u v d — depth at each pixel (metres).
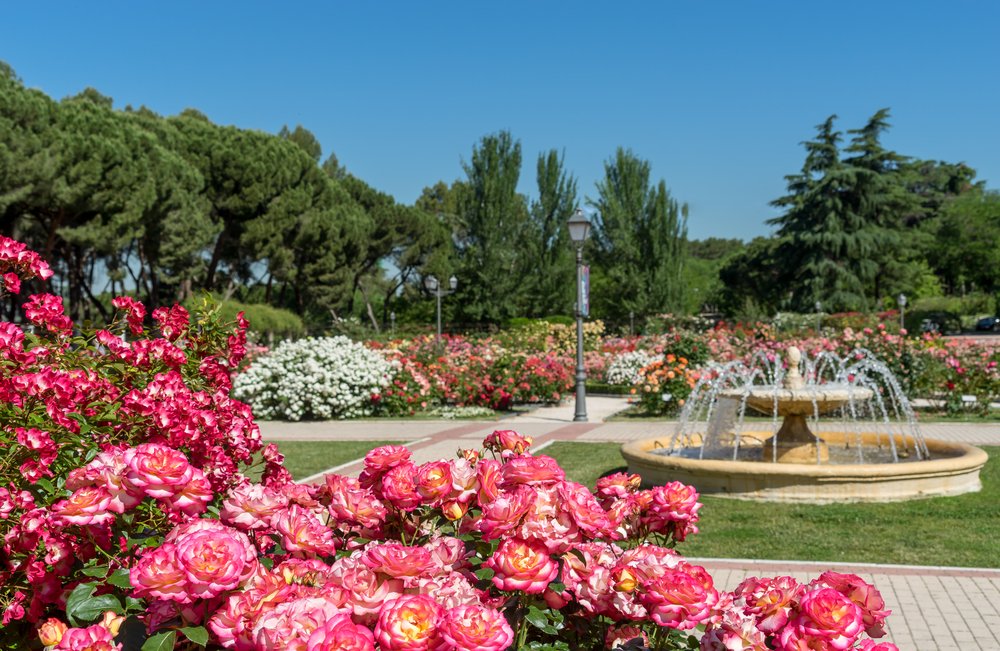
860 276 52.16
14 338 3.65
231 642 1.97
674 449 10.98
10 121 25.56
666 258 50.78
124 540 2.78
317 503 2.86
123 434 3.70
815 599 1.96
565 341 31.38
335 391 16.89
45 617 2.91
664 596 2.12
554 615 2.34
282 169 40.69
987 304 61.34
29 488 3.21
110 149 27.98
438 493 2.48
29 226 30.25
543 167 51.84
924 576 5.79
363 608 2.01
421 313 60.88
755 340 22.95
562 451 11.86
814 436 9.89
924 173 80.25
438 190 87.00
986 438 12.23
